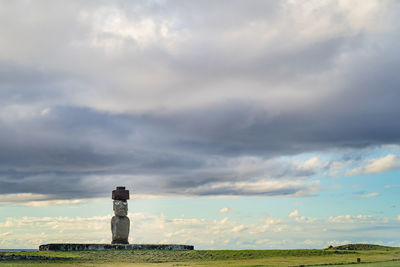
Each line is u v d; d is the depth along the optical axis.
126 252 88.56
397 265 69.00
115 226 105.44
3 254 78.25
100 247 91.06
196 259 85.12
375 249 103.38
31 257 76.69
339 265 70.81
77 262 77.06
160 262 81.69
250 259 85.00
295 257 87.00
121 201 107.19
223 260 84.38
